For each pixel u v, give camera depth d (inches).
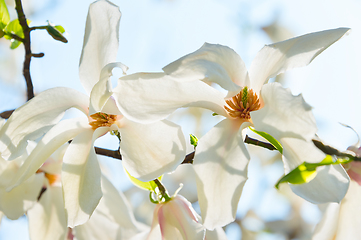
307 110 19.4
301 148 19.7
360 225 21.6
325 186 20.1
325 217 21.9
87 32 21.3
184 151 20.5
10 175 22.3
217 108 20.7
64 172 20.6
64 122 21.3
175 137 20.6
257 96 21.1
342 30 20.5
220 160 20.2
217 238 21.8
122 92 20.2
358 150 21.0
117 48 21.3
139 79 20.3
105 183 23.2
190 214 21.5
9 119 20.9
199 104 20.5
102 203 23.0
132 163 20.5
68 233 23.6
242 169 20.1
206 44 20.3
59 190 23.4
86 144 21.0
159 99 20.3
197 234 21.1
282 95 19.9
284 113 19.7
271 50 20.9
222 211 20.0
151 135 20.6
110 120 21.4
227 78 20.1
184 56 19.9
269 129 19.7
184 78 19.7
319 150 19.7
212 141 20.4
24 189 22.6
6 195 22.3
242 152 20.2
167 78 20.4
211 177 20.1
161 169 20.4
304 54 20.5
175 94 20.5
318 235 21.9
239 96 21.0
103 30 21.3
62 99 21.4
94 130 21.4
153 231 21.7
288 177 19.7
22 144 20.9
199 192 20.0
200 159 20.2
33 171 20.7
